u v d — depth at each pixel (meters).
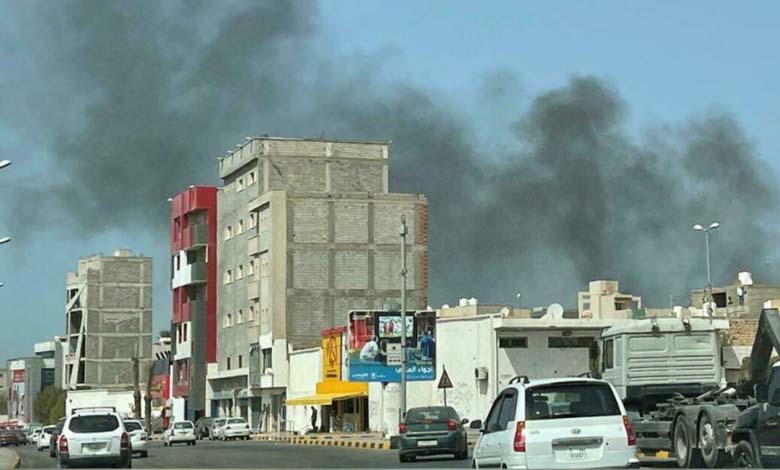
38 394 144.62
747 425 20.06
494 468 17.06
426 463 34.50
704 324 28.00
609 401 16.55
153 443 73.25
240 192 89.31
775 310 23.45
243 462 37.41
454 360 62.50
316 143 85.94
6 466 37.66
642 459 27.20
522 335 59.94
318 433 70.25
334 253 82.19
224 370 91.50
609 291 89.06
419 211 84.00
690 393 27.75
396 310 62.66
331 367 69.75
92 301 129.75
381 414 64.56
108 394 121.00
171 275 100.19
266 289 82.00
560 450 16.19
